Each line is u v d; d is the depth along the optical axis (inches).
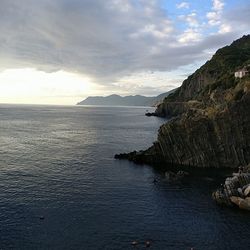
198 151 3361.2
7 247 1669.5
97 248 1683.1
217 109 3420.3
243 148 3238.2
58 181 2815.0
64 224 1943.9
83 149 4439.0
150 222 1998.0
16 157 3828.7
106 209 2190.0
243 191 2299.5
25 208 2167.8
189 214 2116.1
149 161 3543.3
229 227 1934.1
